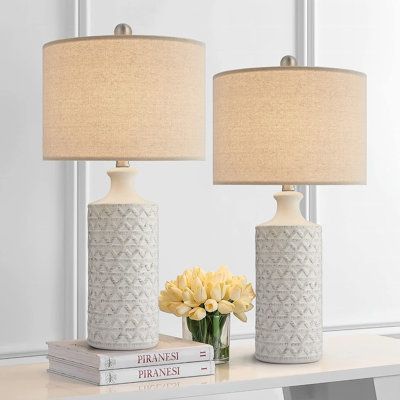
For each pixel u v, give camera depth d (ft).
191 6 11.10
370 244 12.38
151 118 7.53
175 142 7.63
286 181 8.22
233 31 11.35
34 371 8.39
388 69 12.51
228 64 11.32
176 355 7.97
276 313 8.63
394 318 12.53
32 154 10.16
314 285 8.68
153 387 7.60
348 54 12.20
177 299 8.65
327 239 12.07
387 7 12.48
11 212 10.07
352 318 12.23
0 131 9.99
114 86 7.48
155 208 8.09
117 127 7.48
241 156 8.37
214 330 8.58
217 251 11.29
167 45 7.57
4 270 10.03
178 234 11.05
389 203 12.51
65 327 10.35
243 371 8.29
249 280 11.50
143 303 7.94
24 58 10.11
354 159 8.45
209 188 11.23
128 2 10.75
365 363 8.66
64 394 7.36
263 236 8.71
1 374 8.26
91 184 10.54
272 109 8.24
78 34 10.42
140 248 7.95
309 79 8.21
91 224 8.04
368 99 12.37
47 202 10.25
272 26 11.60
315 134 8.23
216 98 8.64
